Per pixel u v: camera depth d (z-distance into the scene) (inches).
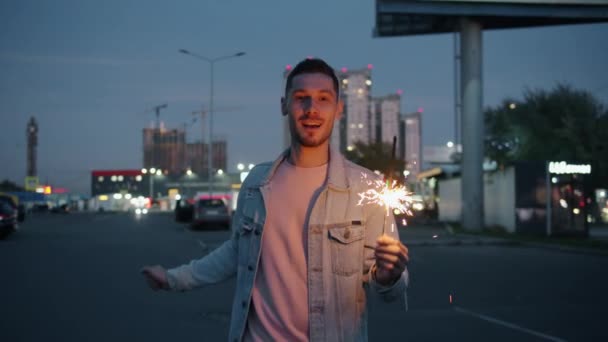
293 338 96.1
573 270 595.8
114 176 5413.4
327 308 95.7
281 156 106.5
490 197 1264.8
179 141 6378.0
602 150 1365.7
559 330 320.2
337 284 96.6
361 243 98.3
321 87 102.3
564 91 1521.9
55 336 302.2
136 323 334.3
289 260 98.2
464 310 379.2
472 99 1190.3
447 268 608.1
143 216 2662.4
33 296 426.6
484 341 294.5
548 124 1486.2
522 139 1460.4
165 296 426.6
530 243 927.0
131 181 5378.9
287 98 105.3
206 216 1325.0
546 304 400.5
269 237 99.7
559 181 1083.9
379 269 88.7
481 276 544.7
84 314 360.5
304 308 96.5
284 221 99.6
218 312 367.6
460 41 1214.9
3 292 444.5
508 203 1166.3
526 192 1111.0
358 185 100.5
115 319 345.7
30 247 848.9
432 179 1845.5
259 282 99.8
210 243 890.1
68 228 1424.7
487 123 1517.0
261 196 102.1
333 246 97.4
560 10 1163.3
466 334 310.2
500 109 1549.0
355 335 96.5
